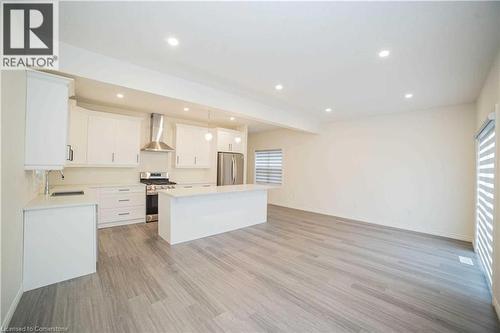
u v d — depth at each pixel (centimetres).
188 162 550
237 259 289
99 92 361
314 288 223
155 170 525
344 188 559
